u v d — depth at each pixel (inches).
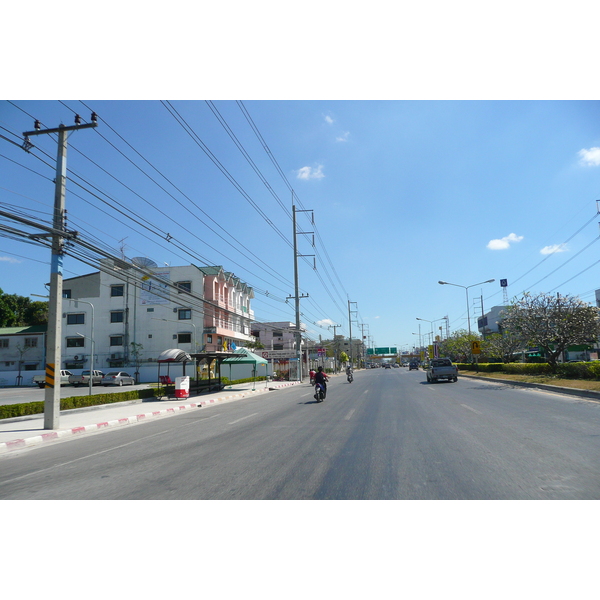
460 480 265.3
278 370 2208.4
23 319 2449.6
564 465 291.0
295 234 1956.2
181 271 2039.9
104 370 1911.9
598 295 1932.8
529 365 1258.6
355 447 373.7
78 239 594.9
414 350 6668.3
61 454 423.8
